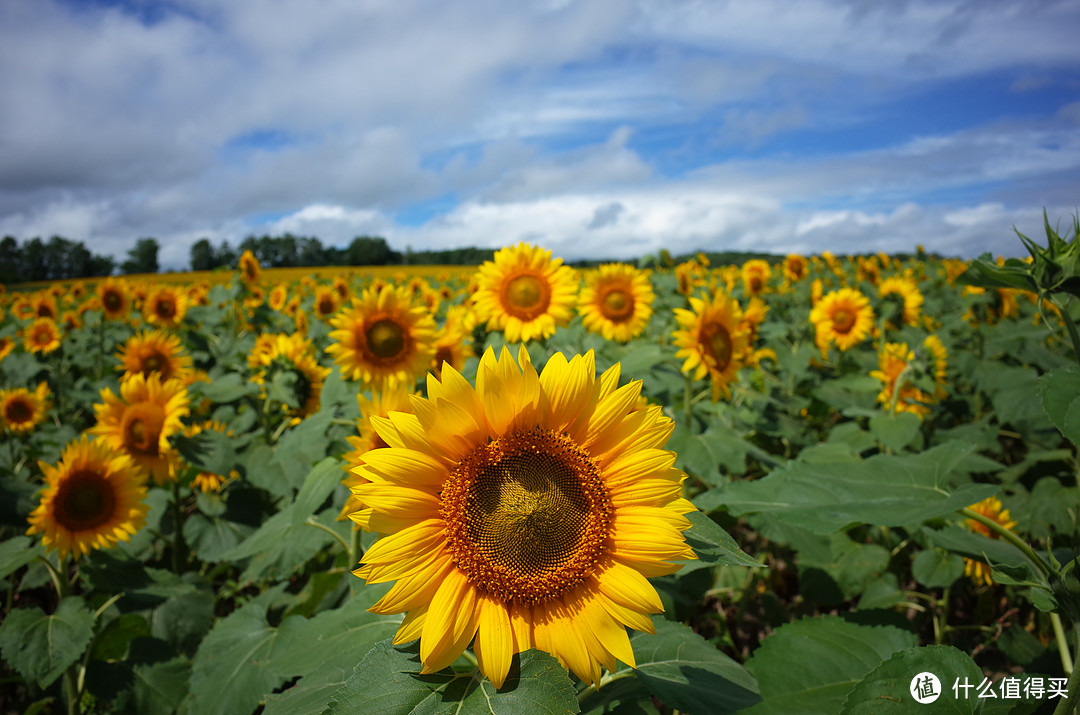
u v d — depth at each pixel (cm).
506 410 182
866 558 427
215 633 345
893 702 183
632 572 173
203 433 519
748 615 465
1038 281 202
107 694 363
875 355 891
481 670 166
